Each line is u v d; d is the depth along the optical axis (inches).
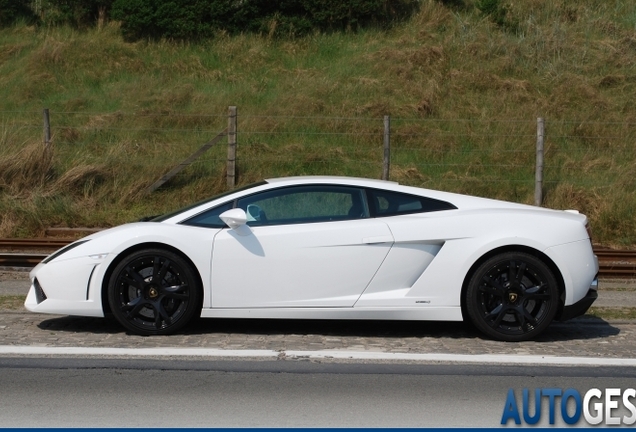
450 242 478.9
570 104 1269.7
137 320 480.4
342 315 476.4
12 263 749.9
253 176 1076.5
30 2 1659.7
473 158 1127.0
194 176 1072.2
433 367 427.5
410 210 492.4
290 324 530.0
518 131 1185.4
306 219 486.9
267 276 475.2
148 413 351.9
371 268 478.0
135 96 1312.7
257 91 1331.2
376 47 1472.7
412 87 1312.7
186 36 1515.7
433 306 478.0
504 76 1365.7
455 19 1573.6
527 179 1074.1
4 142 1077.8
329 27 1547.7
